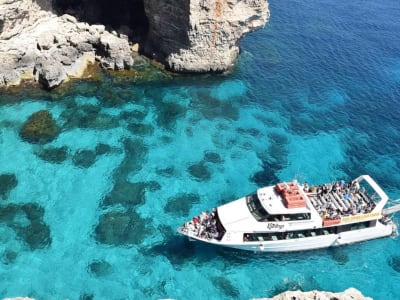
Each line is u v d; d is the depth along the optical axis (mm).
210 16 50812
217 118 49812
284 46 63719
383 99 55844
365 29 70688
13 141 43500
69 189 40125
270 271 35812
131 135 46094
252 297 33781
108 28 56188
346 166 46062
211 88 53875
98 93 50281
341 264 36844
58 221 37562
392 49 66062
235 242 34844
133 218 38469
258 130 49031
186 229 35469
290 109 52531
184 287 34000
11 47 48031
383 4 79312
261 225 35281
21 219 37406
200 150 45688
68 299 32406
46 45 49688
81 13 55844
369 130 51031
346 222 36844
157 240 37000
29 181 40281
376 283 35656
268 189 37156
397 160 47688
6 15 46469
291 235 36094
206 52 53875
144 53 56250
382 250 38188
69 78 51094
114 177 41656
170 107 50219
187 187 41656
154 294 33344
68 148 43688
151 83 52906
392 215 41406
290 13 72625
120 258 35500
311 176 44250
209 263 35781
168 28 52688
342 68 60688
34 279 33531
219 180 42656
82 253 35531
